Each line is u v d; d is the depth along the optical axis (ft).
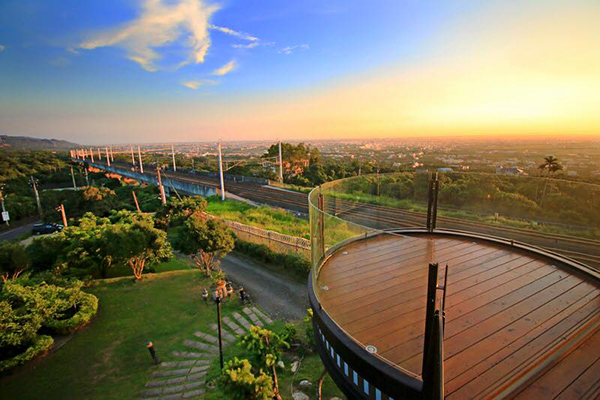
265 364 23.02
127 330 36.47
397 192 22.38
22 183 168.45
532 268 16.57
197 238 48.52
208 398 25.20
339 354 11.82
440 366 7.38
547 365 10.08
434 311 8.06
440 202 22.56
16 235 99.30
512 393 9.14
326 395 24.84
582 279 15.29
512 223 19.97
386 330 11.82
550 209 18.24
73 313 38.75
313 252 15.53
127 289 46.47
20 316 31.89
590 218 16.60
